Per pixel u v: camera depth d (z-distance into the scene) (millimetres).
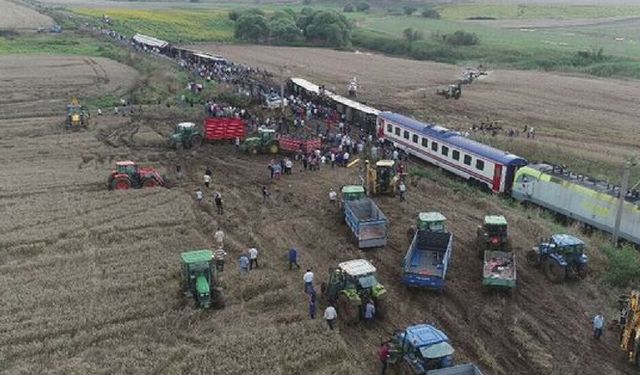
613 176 51938
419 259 35438
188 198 45562
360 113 66812
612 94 90500
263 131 57094
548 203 44844
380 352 25812
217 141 60344
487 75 106625
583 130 69500
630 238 39219
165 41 126375
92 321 28469
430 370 23031
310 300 29609
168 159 55500
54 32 131625
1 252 35688
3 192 45750
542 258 34844
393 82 97750
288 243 38125
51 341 26859
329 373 25328
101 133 63375
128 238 38156
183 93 79500
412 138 57750
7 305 29609
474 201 45812
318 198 46031
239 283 32344
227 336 27594
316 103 75062
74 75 91125
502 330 29062
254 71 97938
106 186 47781
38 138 61156
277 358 26031
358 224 36906
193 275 30109
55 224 40031
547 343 28188
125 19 156250
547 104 82938
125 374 24891
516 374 25953
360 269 29812
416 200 46469
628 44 143250
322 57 125000
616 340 28547
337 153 54719
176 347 26734
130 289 31609
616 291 32812
